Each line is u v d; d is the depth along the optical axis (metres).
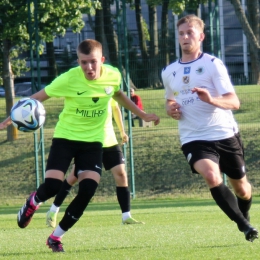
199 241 21.70
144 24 73.12
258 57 56.19
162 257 17.94
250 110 62.88
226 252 18.77
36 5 54.56
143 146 57.31
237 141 19.95
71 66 60.22
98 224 31.58
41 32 57.44
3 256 19.12
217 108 19.62
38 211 44.75
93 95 20.30
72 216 19.61
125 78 54.25
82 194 19.58
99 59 20.00
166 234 24.53
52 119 63.31
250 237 18.45
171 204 47.25
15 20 57.88
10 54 66.31
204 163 18.92
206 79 19.58
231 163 19.91
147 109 66.00
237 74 57.12
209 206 43.12
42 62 62.88
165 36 56.38
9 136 60.62
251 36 56.59
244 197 21.11
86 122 20.38
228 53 57.53
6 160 58.72
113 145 30.55
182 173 55.25
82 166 20.02
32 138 60.53
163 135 58.09
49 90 20.55
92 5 57.72
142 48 56.69
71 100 20.41
